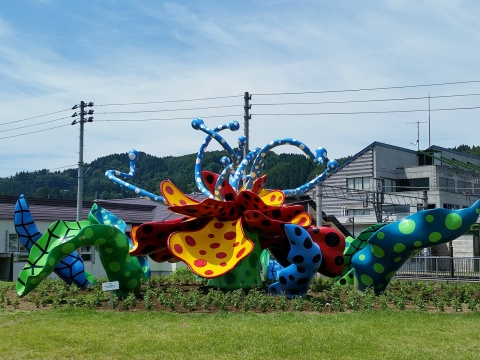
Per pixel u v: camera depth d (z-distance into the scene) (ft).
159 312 36.70
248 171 67.87
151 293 43.47
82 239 41.55
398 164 149.79
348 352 27.22
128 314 36.09
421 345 28.81
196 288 47.80
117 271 43.62
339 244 46.37
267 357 26.37
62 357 26.68
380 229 44.14
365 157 145.18
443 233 42.39
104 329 31.65
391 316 35.94
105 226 42.47
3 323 34.17
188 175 342.23
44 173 390.42
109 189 350.64
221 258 41.86
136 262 45.42
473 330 32.24
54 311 37.32
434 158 152.76
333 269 45.88
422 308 39.73
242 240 41.75
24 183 373.20
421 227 42.80
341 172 147.95
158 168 372.17
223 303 38.27
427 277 81.05
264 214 44.24
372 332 31.12
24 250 87.20
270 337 29.55
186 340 29.04
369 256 45.24
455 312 38.63
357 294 42.09
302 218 44.83
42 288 46.47
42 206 93.91
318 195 79.36
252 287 44.45
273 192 49.73
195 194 106.11
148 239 43.86
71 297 44.65
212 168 337.31
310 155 48.37
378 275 45.29
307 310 38.37
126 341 28.99
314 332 30.73
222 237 43.16
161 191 48.08
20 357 26.73
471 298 45.42
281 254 48.42
